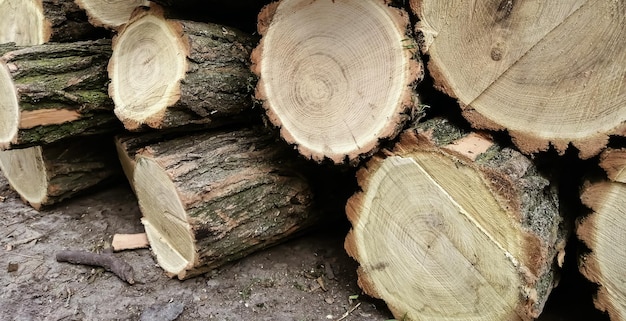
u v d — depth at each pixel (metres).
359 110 2.06
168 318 2.26
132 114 2.47
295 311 2.33
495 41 1.90
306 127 2.16
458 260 1.96
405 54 1.97
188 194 2.25
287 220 2.56
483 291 1.93
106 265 2.58
